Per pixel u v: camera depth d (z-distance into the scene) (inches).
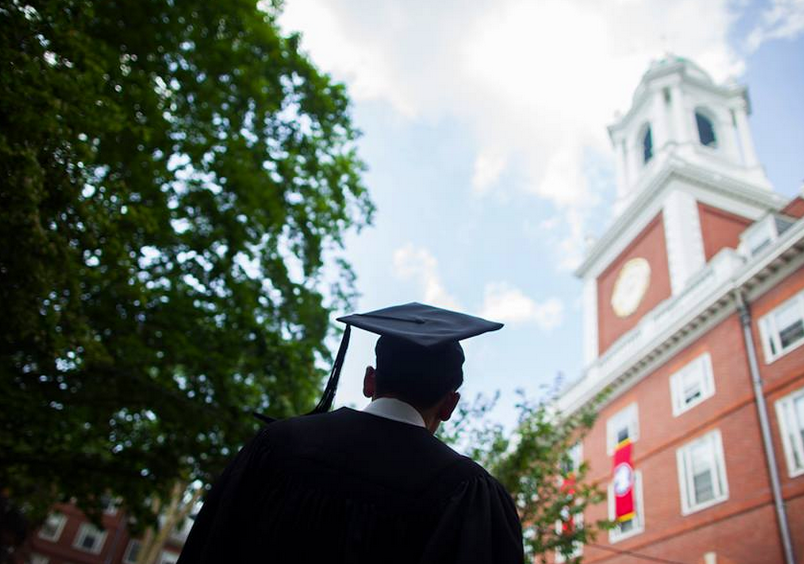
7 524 576.4
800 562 533.0
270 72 502.3
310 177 541.3
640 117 1318.9
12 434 379.2
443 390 67.0
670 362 785.6
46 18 232.1
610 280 1115.9
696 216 971.3
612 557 761.0
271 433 63.4
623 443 810.2
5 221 214.1
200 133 452.4
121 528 1504.7
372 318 70.6
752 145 1198.3
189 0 418.9
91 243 266.2
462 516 55.2
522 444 516.4
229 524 57.3
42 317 269.4
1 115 209.0
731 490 626.5
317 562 53.5
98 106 282.5
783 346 633.0
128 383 393.4
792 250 641.0
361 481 57.5
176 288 424.5
